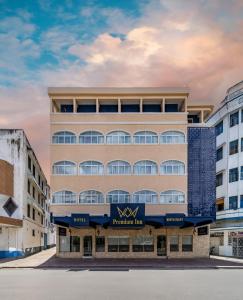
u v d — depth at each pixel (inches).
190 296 544.1
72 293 571.5
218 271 936.9
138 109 1531.7
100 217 1289.4
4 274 865.5
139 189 1402.6
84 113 1440.7
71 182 1401.3
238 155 1620.3
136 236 1412.4
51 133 1427.2
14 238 1433.3
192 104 1644.9
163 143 1430.9
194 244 1413.6
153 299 518.6
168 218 1280.8
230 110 1663.4
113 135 1437.0
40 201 2091.5
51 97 1454.2
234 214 1567.4
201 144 1460.4
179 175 1412.4
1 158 1459.2
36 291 592.7
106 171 1411.2
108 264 1106.1
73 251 1401.3
